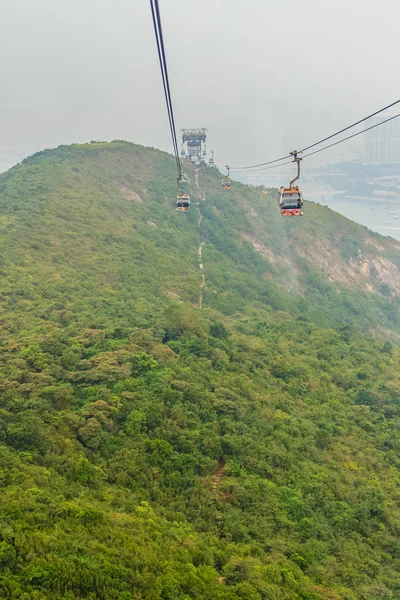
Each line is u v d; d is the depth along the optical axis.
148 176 108.38
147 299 62.59
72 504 24.03
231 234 101.88
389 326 98.31
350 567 29.08
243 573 23.86
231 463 34.44
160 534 24.69
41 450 29.31
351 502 34.91
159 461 31.77
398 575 29.72
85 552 20.88
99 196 90.56
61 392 34.94
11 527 20.91
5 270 56.78
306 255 104.38
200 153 129.25
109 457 31.14
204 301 72.38
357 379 54.69
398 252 121.62
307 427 41.62
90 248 71.31
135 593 19.97
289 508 32.09
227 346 51.34
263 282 90.00
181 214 101.56
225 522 29.23
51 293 54.75
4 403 32.84
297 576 26.09
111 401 35.16
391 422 47.16
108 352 42.31
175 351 47.19
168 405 37.06
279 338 61.38
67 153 101.62
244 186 123.06
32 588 18.30
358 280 107.25
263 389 46.16
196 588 21.44
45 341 41.53
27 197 80.81
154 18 17.53
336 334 67.81
